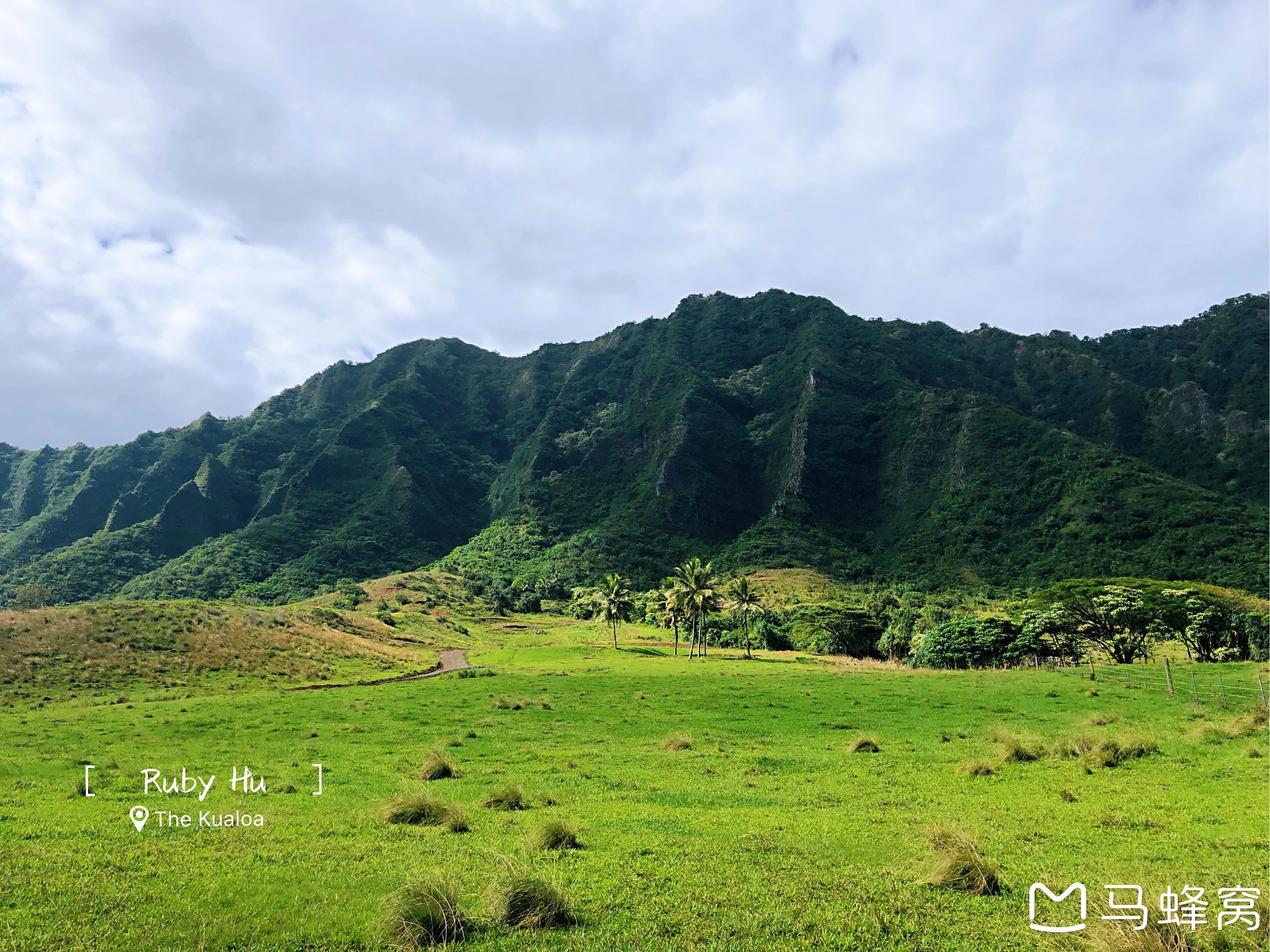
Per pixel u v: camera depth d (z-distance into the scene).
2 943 9.12
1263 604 86.69
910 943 9.76
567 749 28.81
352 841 14.61
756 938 9.82
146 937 9.43
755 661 81.81
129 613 65.00
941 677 57.84
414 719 38.06
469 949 9.46
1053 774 22.05
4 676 49.41
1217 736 26.25
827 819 16.86
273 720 37.59
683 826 16.19
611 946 9.54
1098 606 79.94
